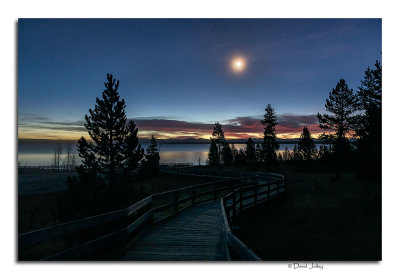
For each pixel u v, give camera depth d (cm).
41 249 534
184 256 472
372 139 1275
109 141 1465
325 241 735
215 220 808
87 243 417
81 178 959
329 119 2430
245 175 2305
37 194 2783
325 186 1775
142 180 3138
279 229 883
